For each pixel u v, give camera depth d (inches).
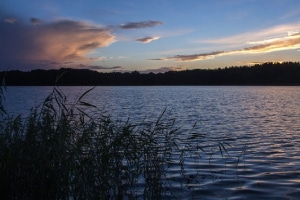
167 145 382.6
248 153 598.9
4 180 304.7
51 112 333.4
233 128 1018.1
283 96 3617.1
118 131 349.1
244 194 358.3
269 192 365.1
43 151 307.4
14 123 342.3
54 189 300.0
